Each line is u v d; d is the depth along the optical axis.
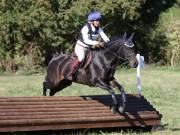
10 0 29.23
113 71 10.77
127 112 10.84
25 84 22.30
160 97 18.33
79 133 10.74
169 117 13.76
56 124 10.02
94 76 10.79
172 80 25.31
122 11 31.41
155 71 30.72
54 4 30.25
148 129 11.48
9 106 9.90
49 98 10.46
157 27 35.06
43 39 30.12
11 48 30.16
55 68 12.25
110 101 10.96
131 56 10.43
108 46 10.71
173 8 38.78
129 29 34.03
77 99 10.73
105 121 10.49
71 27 30.42
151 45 34.34
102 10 30.53
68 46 30.80
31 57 30.09
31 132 10.78
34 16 29.11
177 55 34.09
